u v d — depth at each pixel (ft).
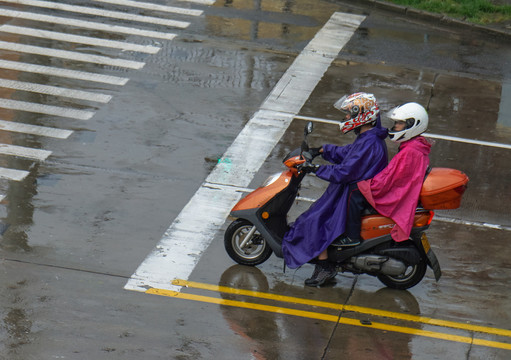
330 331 37.81
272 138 61.31
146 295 39.91
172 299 39.70
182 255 44.09
